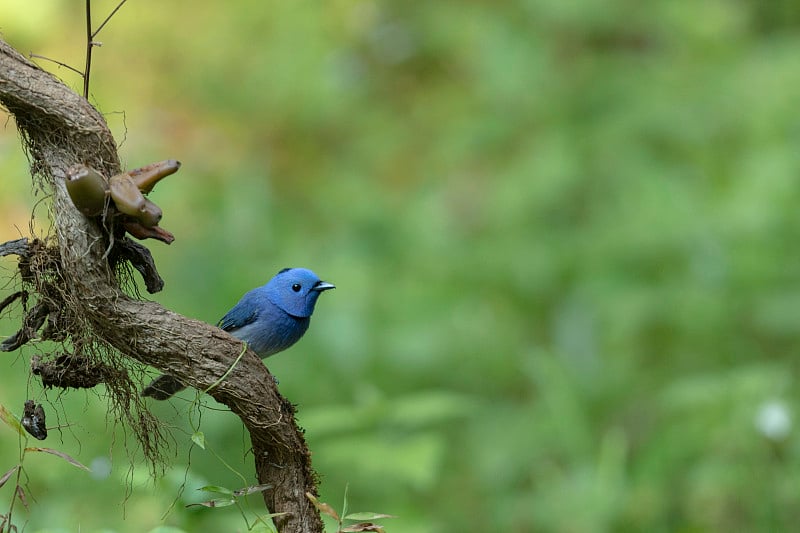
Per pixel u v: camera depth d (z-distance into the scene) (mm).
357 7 18062
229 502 4574
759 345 11531
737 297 11703
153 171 4227
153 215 4125
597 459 9953
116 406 4875
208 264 11977
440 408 7863
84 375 4645
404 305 12141
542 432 10633
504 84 14367
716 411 9602
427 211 13844
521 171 13578
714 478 9312
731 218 11906
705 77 13805
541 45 14820
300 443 4691
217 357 4367
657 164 12891
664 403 10180
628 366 11523
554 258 12766
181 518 5688
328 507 4434
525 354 11875
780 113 12773
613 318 11695
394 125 16672
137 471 5715
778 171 12031
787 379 10008
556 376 10719
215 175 14766
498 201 13570
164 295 11570
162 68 17359
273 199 14250
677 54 14438
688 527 9117
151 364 4387
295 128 16875
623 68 14320
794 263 11727
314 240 13312
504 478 10406
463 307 12344
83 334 4562
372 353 11344
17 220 12680
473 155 15633
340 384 10938
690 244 12016
